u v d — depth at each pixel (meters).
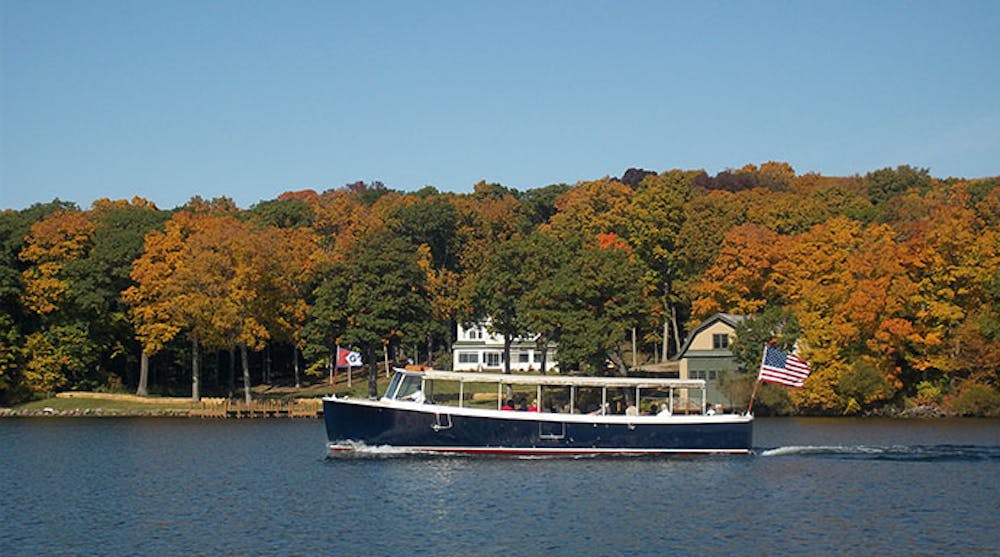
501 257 105.44
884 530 35.91
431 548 33.41
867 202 133.38
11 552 33.25
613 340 90.56
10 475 50.22
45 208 124.00
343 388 114.38
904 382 89.44
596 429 53.03
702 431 53.81
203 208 147.12
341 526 36.75
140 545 34.06
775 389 87.62
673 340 125.94
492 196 169.50
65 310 102.25
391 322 99.62
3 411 95.38
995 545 33.62
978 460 52.97
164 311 97.69
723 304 104.25
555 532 35.69
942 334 87.12
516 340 124.69
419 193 173.00
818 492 43.28
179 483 47.00
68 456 58.53
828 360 86.81
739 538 34.78
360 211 143.50
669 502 41.12
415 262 103.88
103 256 101.19
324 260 113.12
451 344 128.25
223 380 124.06
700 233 113.88
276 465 52.75
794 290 96.50
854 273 89.75
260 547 33.66
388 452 53.00
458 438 52.59
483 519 37.84
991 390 84.56
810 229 116.00
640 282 97.00
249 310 97.44
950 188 124.38
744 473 48.62
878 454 55.19
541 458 52.66
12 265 101.94
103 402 99.19
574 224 132.62
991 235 88.81
